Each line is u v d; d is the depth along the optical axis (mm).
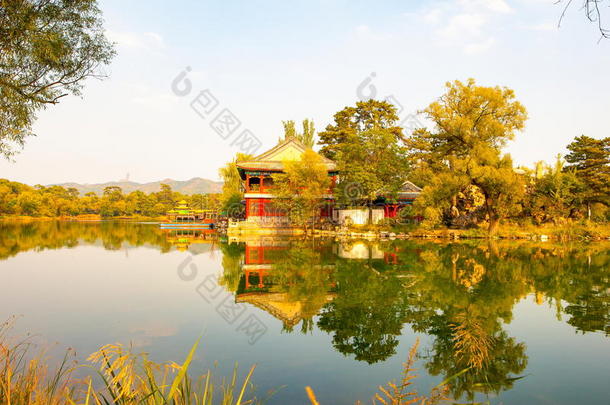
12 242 31484
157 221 98375
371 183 36688
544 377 6117
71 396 4711
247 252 24328
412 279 14539
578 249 26172
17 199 90812
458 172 35031
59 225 66750
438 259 20281
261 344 7602
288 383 5832
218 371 6250
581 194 41656
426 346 7512
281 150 47875
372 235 35906
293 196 39438
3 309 10258
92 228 56812
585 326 8812
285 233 41938
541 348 7422
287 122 64000
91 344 7504
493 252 23766
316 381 5910
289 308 10383
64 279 14891
